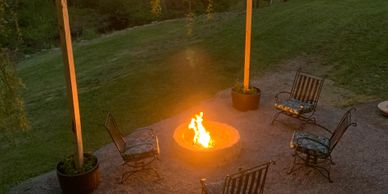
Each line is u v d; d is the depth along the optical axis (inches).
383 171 277.0
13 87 219.5
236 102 392.5
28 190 269.0
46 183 276.5
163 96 456.1
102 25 1262.3
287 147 314.3
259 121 366.0
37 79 684.7
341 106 401.7
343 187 259.3
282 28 706.8
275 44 632.4
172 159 300.2
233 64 558.9
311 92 358.0
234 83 483.2
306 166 275.0
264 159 296.7
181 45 722.8
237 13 965.2
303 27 694.5
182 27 918.4
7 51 223.3
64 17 224.7
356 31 639.1
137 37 884.0
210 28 832.9
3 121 221.8
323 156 261.1
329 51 578.6
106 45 850.1
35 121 443.5
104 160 302.7
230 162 293.7
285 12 821.2
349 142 320.2
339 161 290.8
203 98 437.7
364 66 513.0
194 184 266.2
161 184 266.4
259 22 781.3
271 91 448.8
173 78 521.0
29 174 308.3
